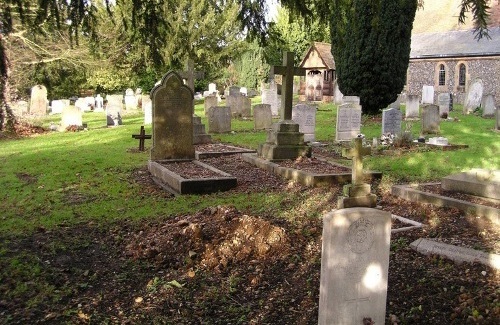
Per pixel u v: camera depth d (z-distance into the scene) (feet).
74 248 20.20
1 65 20.16
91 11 22.49
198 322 14.40
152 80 125.90
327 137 57.16
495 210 22.54
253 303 15.49
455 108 103.04
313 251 19.06
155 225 22.81
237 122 73.97
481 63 119.65
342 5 23.50
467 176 26.76
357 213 12.78
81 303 15.43
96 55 47.96
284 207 26.09
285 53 37.58
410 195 26.96
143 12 24.52
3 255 19.13
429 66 131.23
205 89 152.87
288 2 23.48
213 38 123.34
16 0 19.94
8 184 33.12
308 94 127.44
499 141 52.39
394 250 19.20
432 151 45.47
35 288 16.22
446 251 18.42
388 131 52.60
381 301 13.44
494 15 125.80
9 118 62.18
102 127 72.33
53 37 64.44
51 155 45.50
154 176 34.91
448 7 149.69
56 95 125.29
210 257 18.43
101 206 26.91
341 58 76.18
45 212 25.99
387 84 74.33
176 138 37.42
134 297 15.92
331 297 12.91
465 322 13.71
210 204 26.86
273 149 37.37
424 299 15.12
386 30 71.15
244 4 26.00
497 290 15.33
